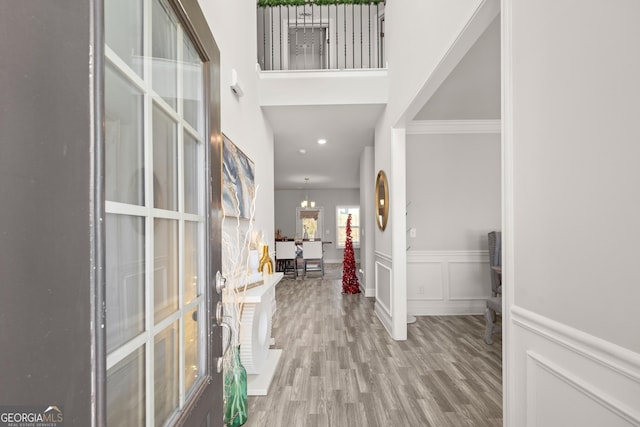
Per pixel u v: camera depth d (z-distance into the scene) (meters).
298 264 10.31
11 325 0.40
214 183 1.25
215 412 1.20
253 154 3.70
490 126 4.79
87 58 0.51
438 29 2.31
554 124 1.15
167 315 0.97
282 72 4.16
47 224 0.45
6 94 0.40
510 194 1.41
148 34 0.87
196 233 1.18
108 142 0.70
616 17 0.91
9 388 0.40
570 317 1.08
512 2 1.39
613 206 0.92
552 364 1.17
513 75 1.39
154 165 0.91
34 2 0.43
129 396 0.77
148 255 0.84
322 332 3.96
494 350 3.36
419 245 4.83
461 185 4.84
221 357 1.26
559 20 1.12
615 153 0.91
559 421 1.14
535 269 1.25
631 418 0.86
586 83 1.01
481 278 4.83
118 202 0.73
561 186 1.12
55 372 0.46
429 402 2.34
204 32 1.17
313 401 2.36
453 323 4.36
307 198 12.15
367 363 3.04
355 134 5.40
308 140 5.73
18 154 0.41
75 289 0.49
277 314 4.81
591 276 0.99
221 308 1.27
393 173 3.82
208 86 1.21
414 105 3.10
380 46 5.52
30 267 0.43
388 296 4.08
